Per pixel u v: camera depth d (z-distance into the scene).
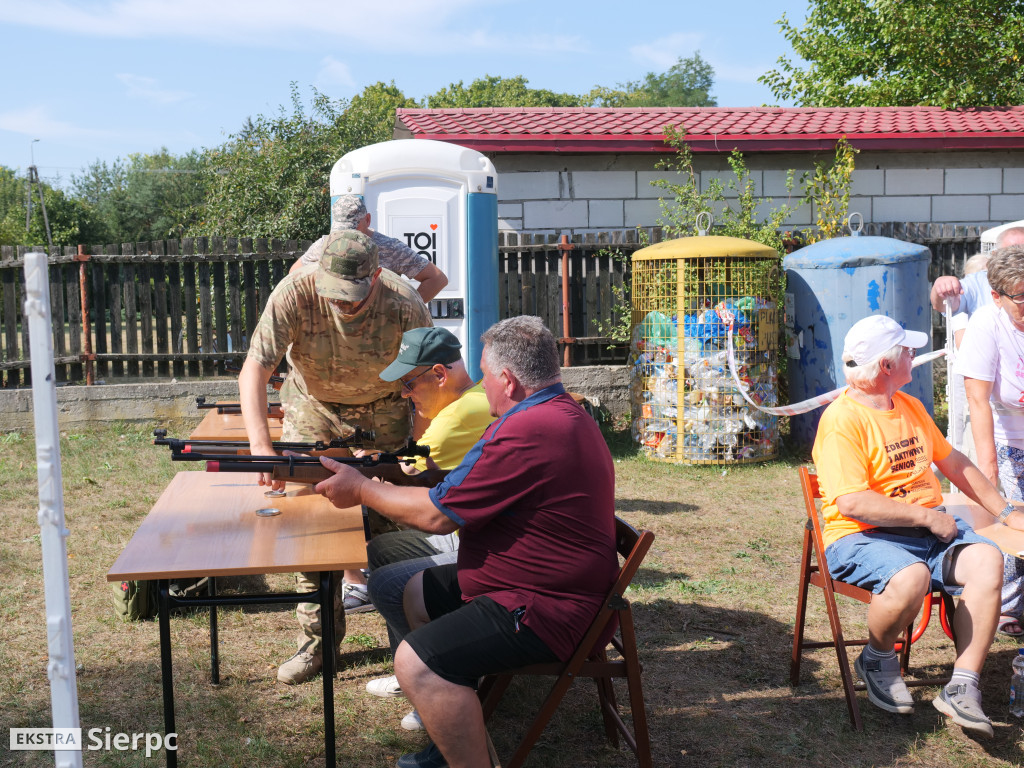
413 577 3.18
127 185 52.03
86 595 4.94
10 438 8.90
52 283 9.50
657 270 8.38
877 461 3.51
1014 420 4.16
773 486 7.54
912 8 18.45
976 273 4.96
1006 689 3.79
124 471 7.85
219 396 9.46
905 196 11.30
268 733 3.46
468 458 2.71
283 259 9.69
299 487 3.50
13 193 58.81
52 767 3.19
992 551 3.36
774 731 3.47
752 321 8.25
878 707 3.59
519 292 10.04
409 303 3.72
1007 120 12.05
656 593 4.99
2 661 4.08
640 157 10.83
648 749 3.00
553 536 2.70
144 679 3.91
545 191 10.77
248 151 19.95
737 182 11.02
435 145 7.62
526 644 2.68
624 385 10.00
